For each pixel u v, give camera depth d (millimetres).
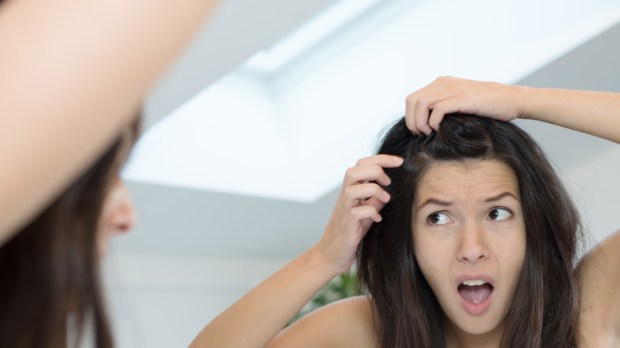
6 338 463
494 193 1290
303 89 3900
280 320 1339
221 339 1346
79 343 486
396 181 1368
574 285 1344
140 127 491
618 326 1319
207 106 3764
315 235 4383
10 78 303
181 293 4230
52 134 308
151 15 313
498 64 3148
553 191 1335
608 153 3342
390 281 1417
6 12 315
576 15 2879
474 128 1314
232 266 4391
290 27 2695
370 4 3508
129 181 3439
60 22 307
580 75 3035
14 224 321
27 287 459
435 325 1418
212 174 3678
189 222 3906
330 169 3842
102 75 310
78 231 461
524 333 1320
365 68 3658
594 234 3396
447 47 3328
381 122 3619
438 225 1329
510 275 1313
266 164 3877
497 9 3119
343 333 1472
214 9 335
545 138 3285
